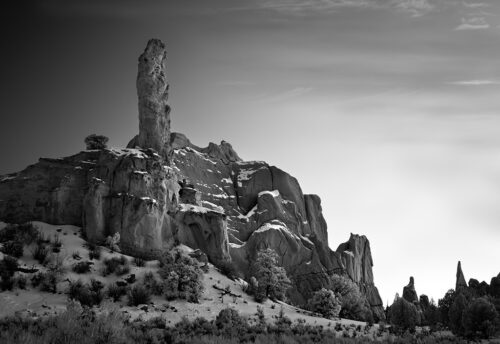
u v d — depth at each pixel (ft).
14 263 222.07
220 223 294.05
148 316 204.54
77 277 228.22
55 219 277.44
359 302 301.84
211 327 180.55
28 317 162.71
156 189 279.49
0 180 294.66
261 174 359.46
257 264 279.08
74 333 120.88
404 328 234.17
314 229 361.51
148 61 311.27
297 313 251.19
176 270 240.94
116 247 259.80
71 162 298.35
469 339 205.98
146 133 306.96
